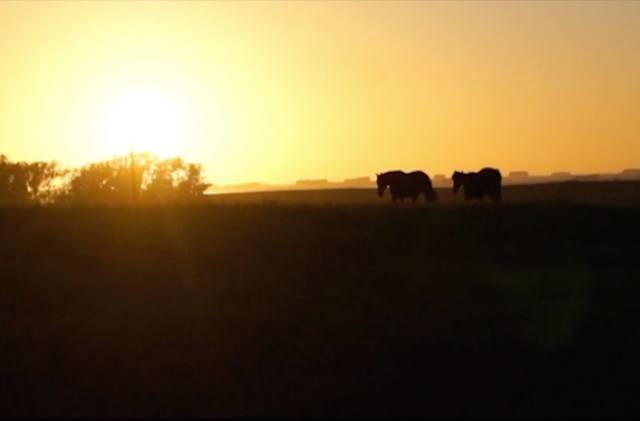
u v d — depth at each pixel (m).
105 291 27.59
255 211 40.94
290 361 19.09
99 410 16.03
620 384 17.50
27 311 24.69
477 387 17.22
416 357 19.28
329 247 34.34
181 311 24.25
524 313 23.73
